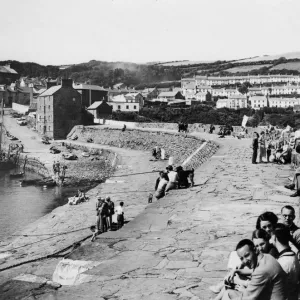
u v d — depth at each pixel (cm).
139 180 4666
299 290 614
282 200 1656
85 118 11169
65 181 5575
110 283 809
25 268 1853
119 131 8975
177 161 6019
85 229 2722
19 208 3988
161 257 977
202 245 1070
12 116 13262
